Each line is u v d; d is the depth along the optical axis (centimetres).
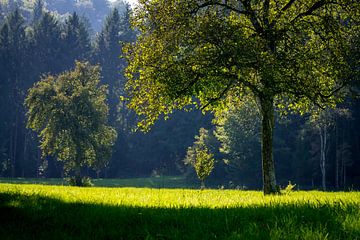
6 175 15650
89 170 16362
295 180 12825
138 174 17050
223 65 2533
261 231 851
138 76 3030
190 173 14662
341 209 1098
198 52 2645
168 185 13712
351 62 2888
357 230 845
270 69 2419
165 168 17075
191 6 2702
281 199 1875
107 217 1132
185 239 852
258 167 13050
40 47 17962
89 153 9325
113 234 929
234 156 13288
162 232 928
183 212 1181
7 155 15788
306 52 2662
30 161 15838
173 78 2639
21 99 16512
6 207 1268
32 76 17275
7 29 17275
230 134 13000
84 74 9919
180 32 2630
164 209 1280
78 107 9238
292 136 13350
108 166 16112
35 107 9244
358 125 11900
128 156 17000
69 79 9744
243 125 12912
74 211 1262
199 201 1730
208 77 2673
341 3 2816
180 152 16675
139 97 2928
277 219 970
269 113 2914
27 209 1257
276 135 13338
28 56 17425
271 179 2870
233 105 3603
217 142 14550
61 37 18688
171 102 2972
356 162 12081
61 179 14212
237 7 2988
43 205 1412
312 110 3406
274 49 2719
